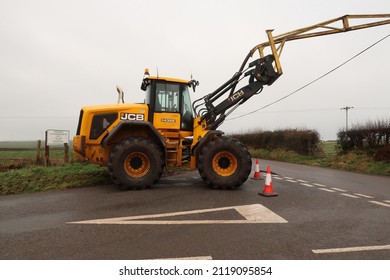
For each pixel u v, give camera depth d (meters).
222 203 5.73
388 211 5.28
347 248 3.50
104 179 8.16
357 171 12.49
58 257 3.21
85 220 4.57
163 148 7.53
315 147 18.81
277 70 8.23
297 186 7.92
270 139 23.52
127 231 4.05
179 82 8.02
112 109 7.56
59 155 15.25
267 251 3.39
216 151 7.18
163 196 6.38
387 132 13.59
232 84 8.29
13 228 4.18
